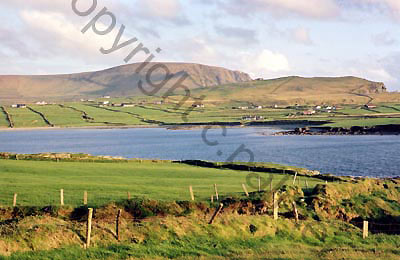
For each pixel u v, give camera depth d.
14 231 26.88
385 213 46.06
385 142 171.88
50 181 54.66
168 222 31.34
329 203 45.81
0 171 62.84
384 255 28.56
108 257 25.61
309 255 27.62
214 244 29.97
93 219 37.69
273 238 33.28
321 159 123.06
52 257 24.75
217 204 42.59
